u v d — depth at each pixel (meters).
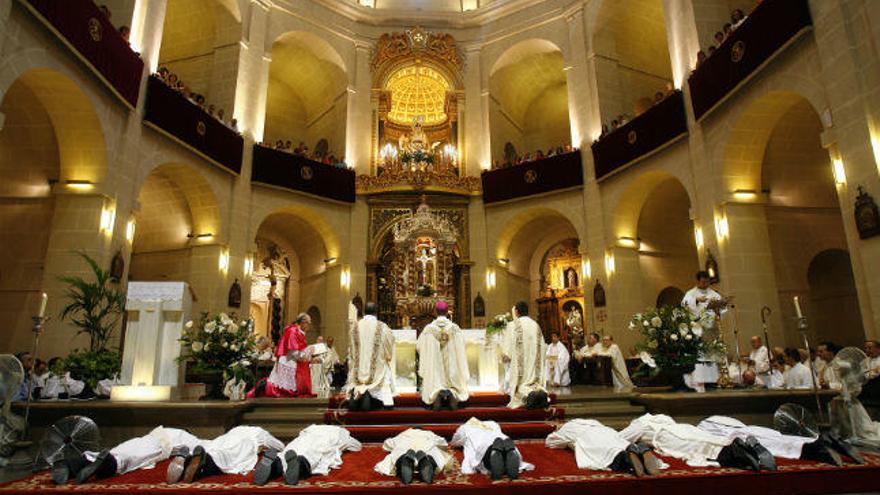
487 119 21.73
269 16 19.77
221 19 18.83
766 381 10.88
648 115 16.08
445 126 23.03
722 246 13.34
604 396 8.90
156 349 8.20
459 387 8.48
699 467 5.32
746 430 5.91
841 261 14.73
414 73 22.66
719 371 9.84
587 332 18.23
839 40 9.80
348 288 19.66
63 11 10.62
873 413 8.12
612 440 5.57
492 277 20.22
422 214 17.95
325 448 5.71
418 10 22.62
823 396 7.95
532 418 8.05
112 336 11.99
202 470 5.30
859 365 6.83
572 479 5.00
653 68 21.34
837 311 14.73
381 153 21.59
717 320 9.35
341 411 8.03
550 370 14.20
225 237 16.91
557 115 25.06
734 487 4.96
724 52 12.86
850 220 9.54
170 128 14.53
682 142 15.20
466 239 20.58
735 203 13.31
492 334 10.28
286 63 22.81
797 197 14.26
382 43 22.09
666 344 8.54
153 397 7.95
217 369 8.23
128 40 13.46
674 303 19.83
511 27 21.91
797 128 13.64
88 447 5.88
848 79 9.59
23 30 10.03
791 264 13.91
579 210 19.08
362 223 20.45
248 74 18.56
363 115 21.58
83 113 12.05
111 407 7.31
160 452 5.80
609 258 17.81
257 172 18.03
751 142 13.20
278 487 4.86
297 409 8.41
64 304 11.64
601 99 19.12
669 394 8.10
